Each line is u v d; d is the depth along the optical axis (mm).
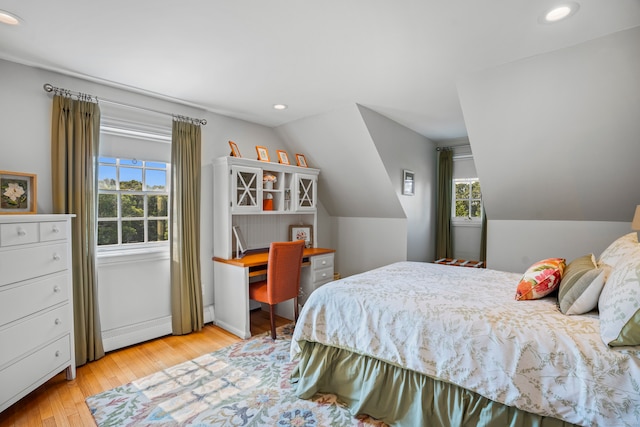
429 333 1754
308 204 4113
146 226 3152
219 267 3373
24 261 1921
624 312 1331
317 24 1835
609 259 1903
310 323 2209
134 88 2807
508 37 1980
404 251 4344
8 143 2266
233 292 3197
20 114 2314
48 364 2090
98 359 2639
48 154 2436
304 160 4250
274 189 3787
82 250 2518
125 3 1635
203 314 3354
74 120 2508
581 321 1582
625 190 2848
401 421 1805
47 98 2434
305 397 2080
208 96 3018
